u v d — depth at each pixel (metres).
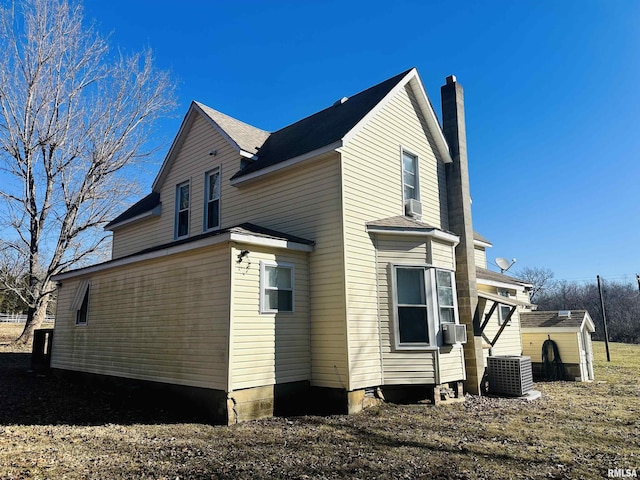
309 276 9.51
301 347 9.04
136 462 5.36
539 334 15.53
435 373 9.46
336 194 9.30
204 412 8.00
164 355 9.10
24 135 19.97
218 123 12.30
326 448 6.05
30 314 20.62
